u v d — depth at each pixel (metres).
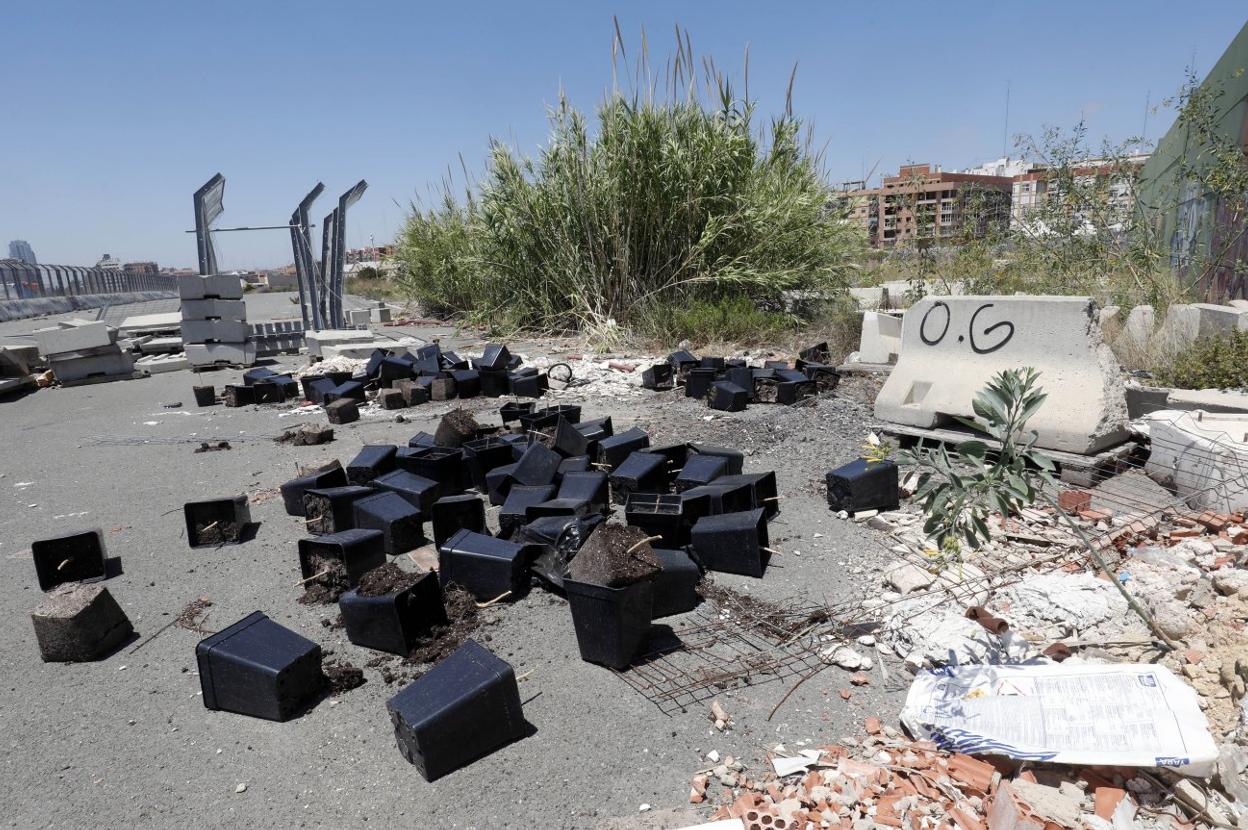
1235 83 12.48
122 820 2.66
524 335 16.45
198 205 17.58
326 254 20.41
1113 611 3.42
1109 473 5.36
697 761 2.81
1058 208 11.93
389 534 4.75
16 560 5.12
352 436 8.12
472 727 2.85
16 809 2.74
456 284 21.89
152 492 6.48
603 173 15.05
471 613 3.97
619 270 15.42
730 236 14.94
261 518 5.66
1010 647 3.21
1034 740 2.60
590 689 3.30
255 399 10.23
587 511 4.78
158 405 10.64
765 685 3.28
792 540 4.77
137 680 3.57
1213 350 7.57
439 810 2.63
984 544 4.35
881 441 6.43
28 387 12.44
